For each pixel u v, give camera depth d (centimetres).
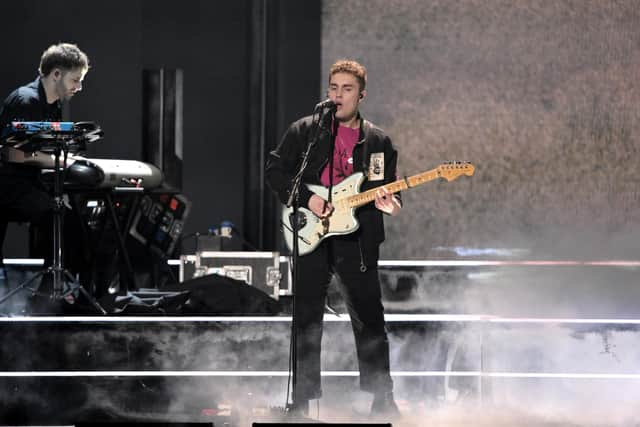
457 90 2762
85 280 1975
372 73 2766
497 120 2761
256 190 2736
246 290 1925
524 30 2753
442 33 2759
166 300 1873
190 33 2745
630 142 2748
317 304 1588
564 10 2745
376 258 1591
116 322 1761
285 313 1977
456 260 2758
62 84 1914
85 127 1769
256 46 2734
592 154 2753
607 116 2752
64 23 2616
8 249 2553
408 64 2761
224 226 2364
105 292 2028
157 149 2620
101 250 2019
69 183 1870
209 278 1934
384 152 1600
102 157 2619
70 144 1808
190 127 2761
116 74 2630
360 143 1588
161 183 2223
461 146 2764
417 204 2762
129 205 2108
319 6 2741
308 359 1588
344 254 1582
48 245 1930
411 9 2756
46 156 1873
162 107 2625
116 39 2633
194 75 2755
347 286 1588
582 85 2753
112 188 2017
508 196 2761
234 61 2762
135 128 2627
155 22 2730
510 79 2759
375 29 2758
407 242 2759
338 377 1803
